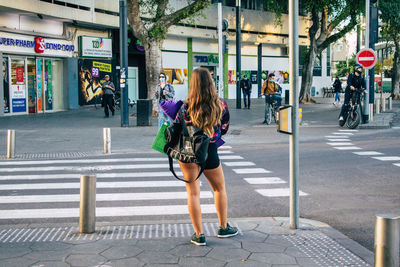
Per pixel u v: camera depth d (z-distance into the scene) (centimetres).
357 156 1090
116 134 1554
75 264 412
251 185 795
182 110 454
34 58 2523
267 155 1121
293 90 502
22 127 1794
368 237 513
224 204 482
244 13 3859
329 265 407
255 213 619
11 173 914
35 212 630
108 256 432
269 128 1755
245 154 1140
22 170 945
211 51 3816
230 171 923
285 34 4309
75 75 2777
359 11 3066
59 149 1239
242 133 1589
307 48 4656
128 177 867
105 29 3003
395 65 4216
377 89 6044
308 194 723
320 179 835
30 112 2502
